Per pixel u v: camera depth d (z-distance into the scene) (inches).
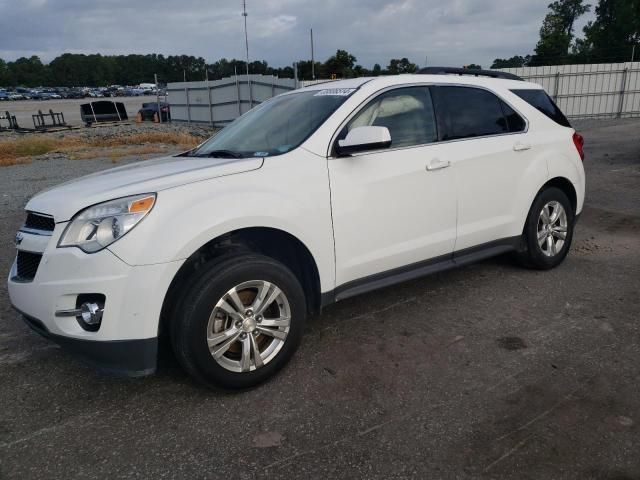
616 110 1021.2
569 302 166.2
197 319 111.9
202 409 116.2
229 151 148.2
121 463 99.6
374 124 147.0
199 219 112.8
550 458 96.2
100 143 840.9
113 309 107.1
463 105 168.2
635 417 107.2
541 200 185.0
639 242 229.0
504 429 105.0
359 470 95.1
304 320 130.1
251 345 120.3
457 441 101.9
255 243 136.2
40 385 128.9
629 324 149.2
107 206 110.7
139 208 109.6
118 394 123.7
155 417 113.8
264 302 121.3
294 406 115.6
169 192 114.0
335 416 111.5
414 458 97.7
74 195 118.2
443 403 114.7
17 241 123.5
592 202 307.7
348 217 137.6
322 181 133.3
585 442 100.1
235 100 1178.6
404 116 153.9
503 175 172.7
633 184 352.5
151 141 867.4
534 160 182.2
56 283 109.7
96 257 106.8
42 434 109.3
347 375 127.7
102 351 109.4
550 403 113.1
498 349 138.0
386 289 183.3
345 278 140.6
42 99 4069.9
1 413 117.5
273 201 123.4
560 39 2162.9
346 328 154.0
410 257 152.9
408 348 140.3
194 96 1318.9
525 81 196.4
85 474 96.9
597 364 128.3
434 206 155.5
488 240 173.5
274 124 153.6
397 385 122.4
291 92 173.9
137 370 112.6
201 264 124.3
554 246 194.2
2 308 177.9
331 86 160.9
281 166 129.0
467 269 200.4
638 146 543.5
